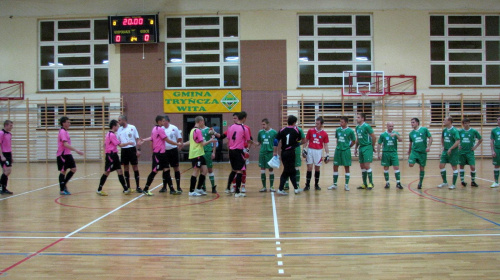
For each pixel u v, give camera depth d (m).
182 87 16.55
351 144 8.04
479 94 16.59
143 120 16.39
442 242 4.13
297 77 16.48
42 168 13.94
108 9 16.48
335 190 8.10
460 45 16.75
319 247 3.99
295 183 7.54
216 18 16.58
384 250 3.88
